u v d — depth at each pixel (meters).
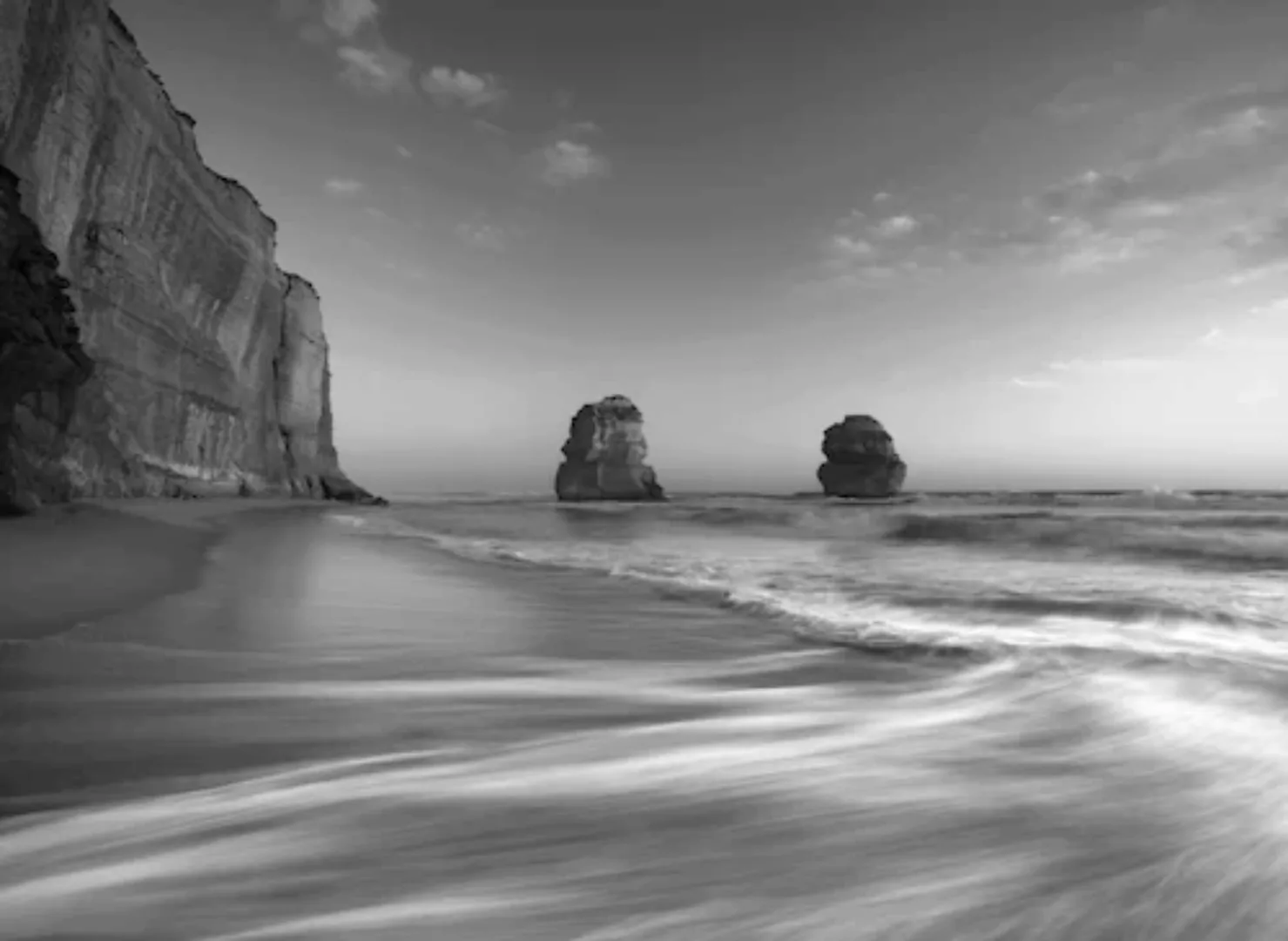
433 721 3.96
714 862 2.36
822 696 4.55
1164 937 1.96
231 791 2.94
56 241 19.92
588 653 5.78
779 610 7.71
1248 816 2.74
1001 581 10.91
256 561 11.20
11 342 14.23
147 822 2.65
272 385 40.53
